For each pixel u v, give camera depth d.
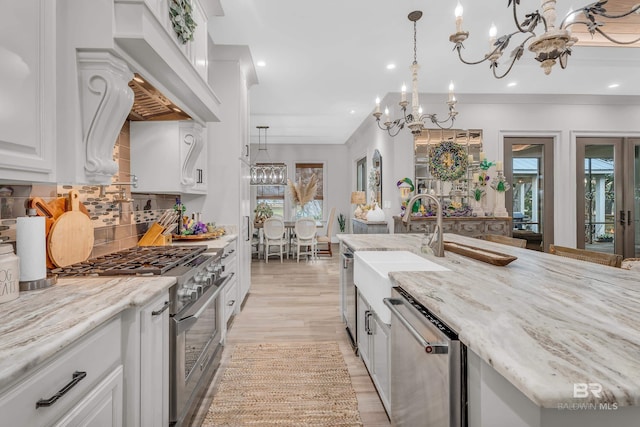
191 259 1.87
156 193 2.65
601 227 5.11
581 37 3.33
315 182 8.42
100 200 1.94
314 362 2.43
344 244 2.99
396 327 1.44
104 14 1.27
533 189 5.09
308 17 2.80
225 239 2.87
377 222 5.15
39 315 0.93
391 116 5.10
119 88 1.32
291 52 3.44
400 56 3.55
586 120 5.04
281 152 8.73
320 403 1.94
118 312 1.04
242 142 3.61
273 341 2.80
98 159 1.34
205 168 3.18
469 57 3.59
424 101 4.90
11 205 1.31
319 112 5.70
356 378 2.22
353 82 4.29
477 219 4.53
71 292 1.18
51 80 1.13
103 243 1.95
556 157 5.04
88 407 0.91
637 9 1.41
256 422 1.77
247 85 4.04
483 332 0.81
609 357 0.67
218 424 1.76
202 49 2.22
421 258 1.95
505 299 1.08
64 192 1.64
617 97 5.00
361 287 2.08
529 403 0.65
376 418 1.81
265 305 3.76
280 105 5.28
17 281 1.09
